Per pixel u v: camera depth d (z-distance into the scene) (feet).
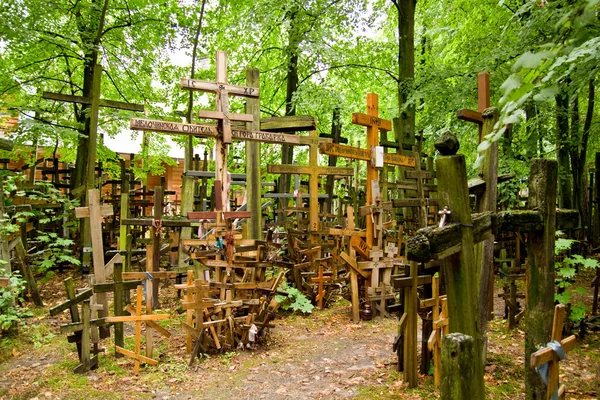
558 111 30.94
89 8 36.81
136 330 16.15
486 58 29.17
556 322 10.08
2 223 20.44
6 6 30.37
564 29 6.35
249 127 27.40
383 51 47.03
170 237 28.60
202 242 19.02
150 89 45.09
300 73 46.06
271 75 51.62
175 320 22.13
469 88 30.89
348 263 23.07
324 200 36.04
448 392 7.56
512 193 32.94
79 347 16.07
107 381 15.20
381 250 23.88
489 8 37.47
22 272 24.48
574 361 16.66
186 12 43.50
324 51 40.81
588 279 30.60
